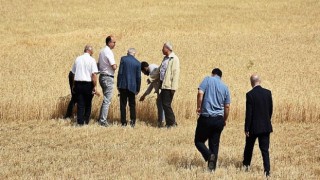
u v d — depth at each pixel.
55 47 110.88
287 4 175.38
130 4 175.62
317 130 50.75
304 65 88.75
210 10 165.75
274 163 37.56
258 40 119.06
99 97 55.53
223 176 33.31
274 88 64.56
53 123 51.22
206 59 93.44
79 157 38.06
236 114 54.97
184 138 45.19
